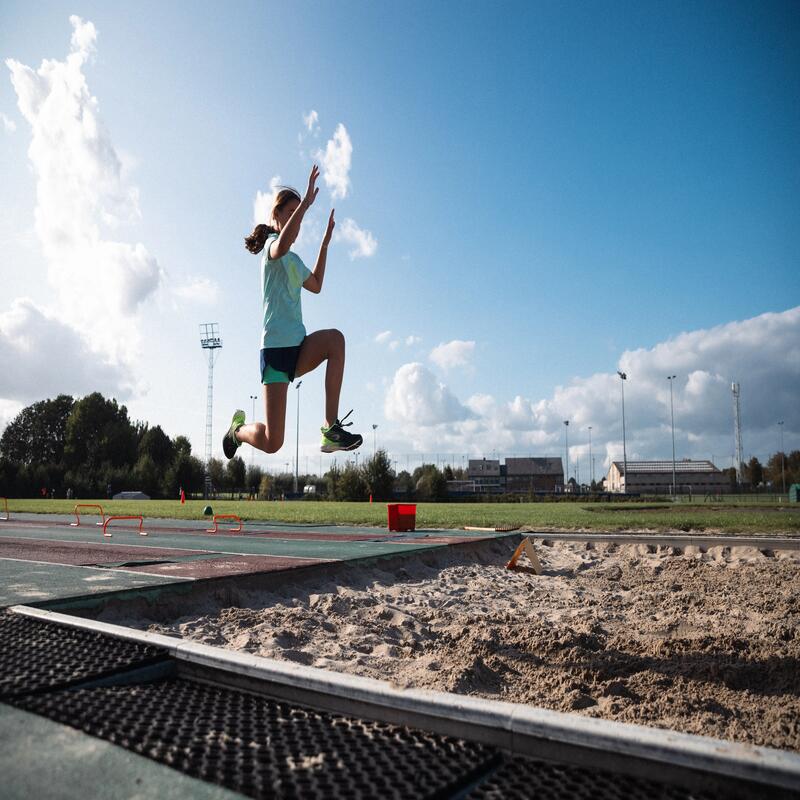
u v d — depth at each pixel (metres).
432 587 8.19
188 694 2.75
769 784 1.68
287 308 4.02
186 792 1.76
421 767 1.99
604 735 1.96
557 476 119.75
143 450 84.69
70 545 10.33
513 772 1.99
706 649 4.92
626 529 14.91
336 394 3.99
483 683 4.29
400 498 61.41
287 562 7.84
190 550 9.58
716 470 108.81
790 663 4.41
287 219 4.13
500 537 12.86
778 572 8.85
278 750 2.12
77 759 1.97
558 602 7.43
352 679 2.56
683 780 1.82
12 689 2.53
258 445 4.12
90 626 3.55
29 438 92.19
